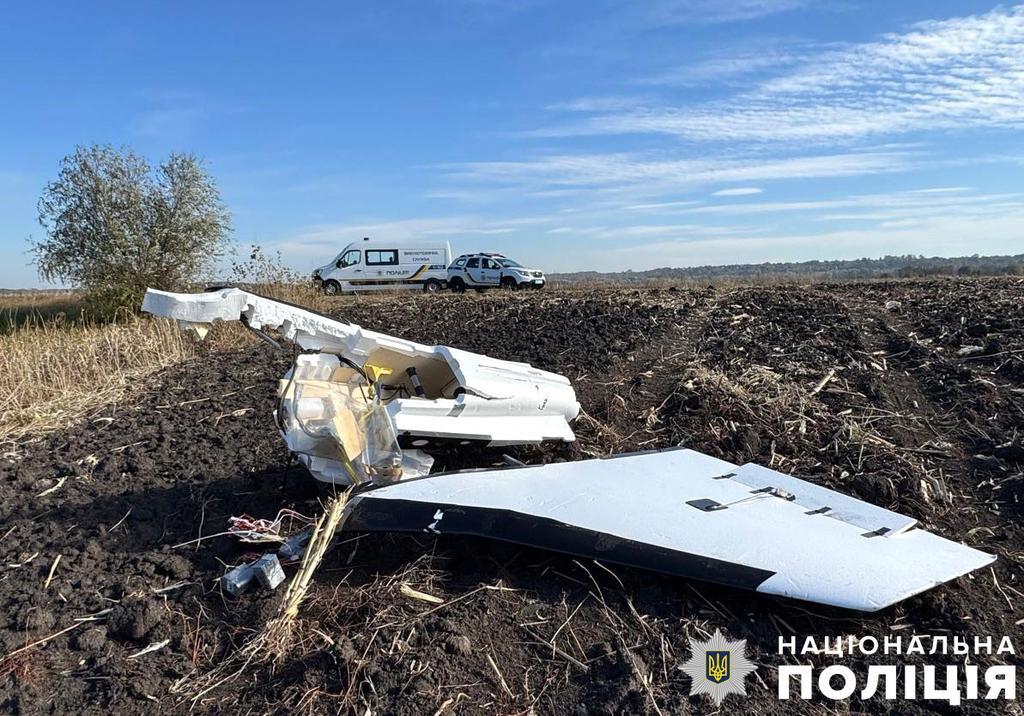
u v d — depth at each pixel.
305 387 4.41
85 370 8.59
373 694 2.86
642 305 11.40
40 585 3.79
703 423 5.94
